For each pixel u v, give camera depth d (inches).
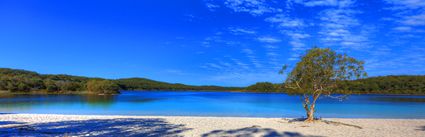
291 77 984.3
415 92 4872.0
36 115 1218.0
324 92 979.3
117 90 5595.5
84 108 1881.2
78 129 813.9
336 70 940.6
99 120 1051.3
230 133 753.6
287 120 1069.8
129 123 965.2
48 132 741.9
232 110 1784.0
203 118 1136.2
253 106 2172.7
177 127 864.3
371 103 2516.0
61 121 1013.2
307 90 966.4
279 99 3636.8
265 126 889.5
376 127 884.0
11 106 2027.6
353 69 932.6
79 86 5610.2
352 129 830.5
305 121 998.4
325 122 979.3
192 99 3506.4
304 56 962.1
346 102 2684.5
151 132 765.3
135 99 3373.5
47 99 3147.1
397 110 1753.2
